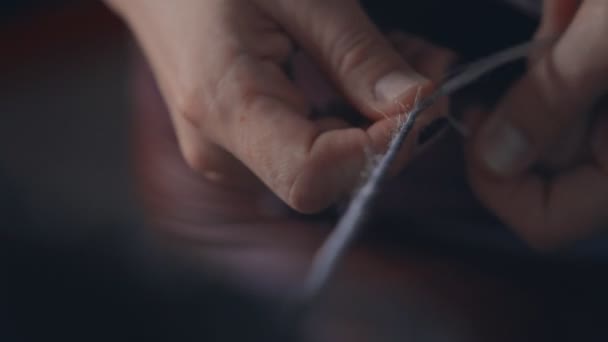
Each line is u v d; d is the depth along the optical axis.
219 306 0.46
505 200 0.40
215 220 0.43
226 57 0.33
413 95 0.32
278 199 0.42
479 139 0.39
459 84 0.34
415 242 0.42
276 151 0.32
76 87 0.68
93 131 0.66
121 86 0.68
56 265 0.54
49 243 0.55
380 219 0.42
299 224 0.42
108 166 0.63
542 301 0.41
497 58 0.37
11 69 0.69
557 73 0.36
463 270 0.41
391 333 0.40
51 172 0.62
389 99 0.32
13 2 0.71
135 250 0.54
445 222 0.42
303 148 0.32
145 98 0.45
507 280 0.41
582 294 0.42
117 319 0.50
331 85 0.34
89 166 0.63
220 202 0.43
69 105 0.67
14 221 0.58
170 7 0.35
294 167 0.32
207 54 0.33
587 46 0.35
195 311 0.47
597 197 0.39
